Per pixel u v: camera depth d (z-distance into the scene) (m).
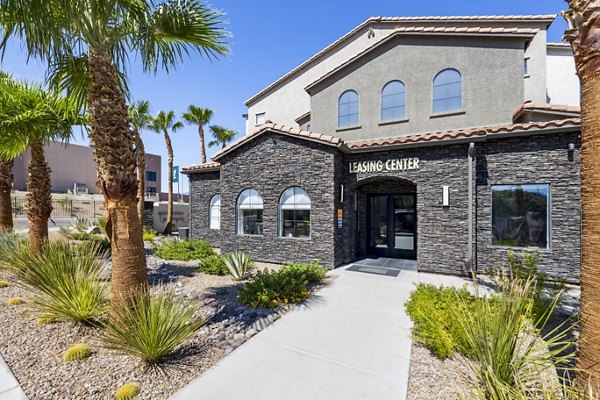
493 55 10.54
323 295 6.63
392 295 6.65
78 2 3.95
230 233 11.60
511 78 10.27
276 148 10.59
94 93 4.30
